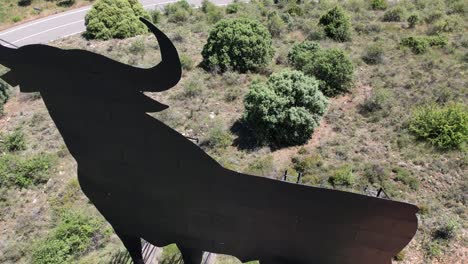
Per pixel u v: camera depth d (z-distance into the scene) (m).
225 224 7.89
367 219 7.07
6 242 13.17
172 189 7.88
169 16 27.16
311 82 15.30
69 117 7.80
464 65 18.36
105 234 12.77
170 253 11.62
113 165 8.02
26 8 32.12
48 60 7.38
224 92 18.27
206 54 19.83
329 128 15.96
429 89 17.05
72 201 14.20
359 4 25.69
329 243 7.53
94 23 23.92
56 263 11.83
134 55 21.47
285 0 27.33
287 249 7.83
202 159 7.36
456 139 14.29
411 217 6.86
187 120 16.84
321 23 22.53
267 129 15.14
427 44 19.94
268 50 19.47
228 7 26.95
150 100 7.26
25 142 16.67
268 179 7.09
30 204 14.38
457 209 12.49
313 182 13.63
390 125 15.67
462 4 23.98
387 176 13.62
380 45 19.92
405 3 25.27
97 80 7.33
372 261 7.55
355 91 17.72
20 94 20.02
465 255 11.35
